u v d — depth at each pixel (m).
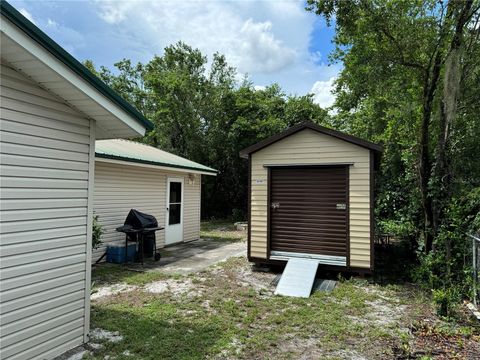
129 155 7.77
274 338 3.52
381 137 9.10
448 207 5.27
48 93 3.00
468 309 4.39
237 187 18.48
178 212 10.15
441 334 3.66
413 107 6.24
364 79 6.30
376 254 8.11
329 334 3.64
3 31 2.29
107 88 3.14
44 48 2.59
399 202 8.06
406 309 4.47
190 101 18.52
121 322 3.84
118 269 6.57
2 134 2.59
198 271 6.46
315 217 6.33
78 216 3.31
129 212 7.43
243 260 7.47
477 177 5.65
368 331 3.73
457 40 4.96
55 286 3.03
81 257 3.33
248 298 4.90
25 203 2.77
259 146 6.66
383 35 5.49
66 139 3.18
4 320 2.57
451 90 4.99
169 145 19.00
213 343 3.37
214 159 18.56
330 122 18.03
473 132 5.60
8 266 2.62
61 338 3.08
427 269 5.12
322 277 6.14
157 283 5.61
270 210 6.62
